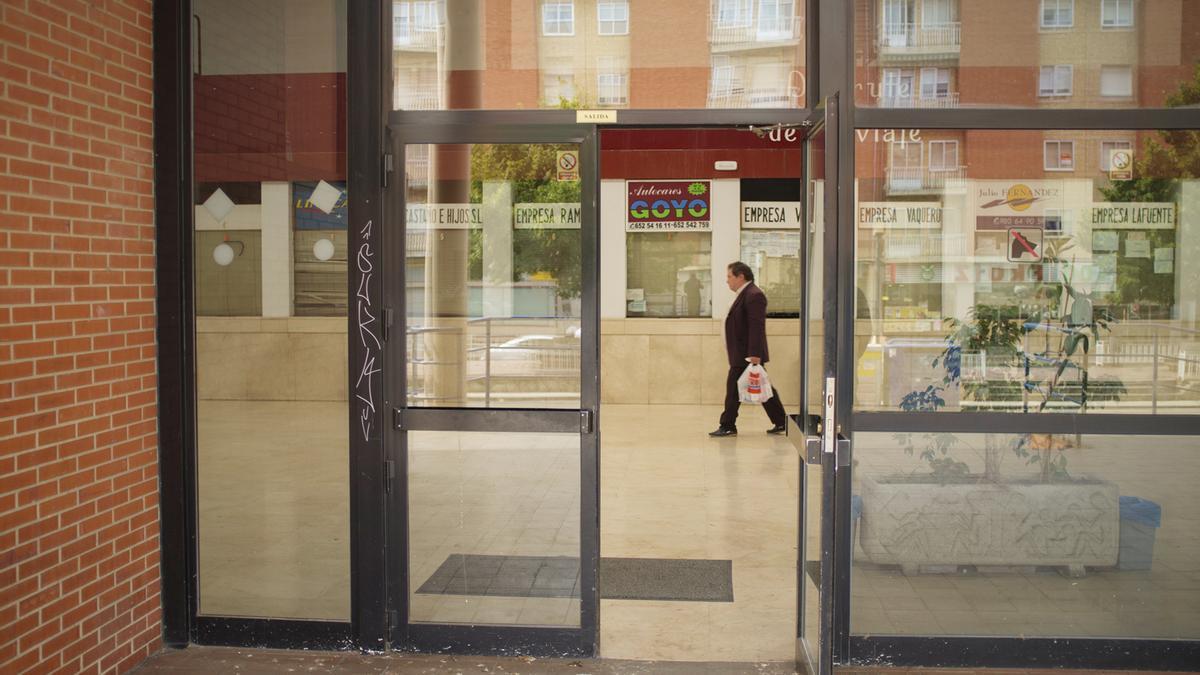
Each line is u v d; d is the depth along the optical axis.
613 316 12.34
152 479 4.26
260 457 4.34
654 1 4.22
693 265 12.35
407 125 4.21
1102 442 4.21
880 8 4.18
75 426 3.71
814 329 3.92
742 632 4.55
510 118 4.20
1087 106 4.18
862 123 4.17
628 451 9.16
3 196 3.34
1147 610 4.22
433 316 4.24
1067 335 4.21
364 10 4.19
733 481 7.85
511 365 4.24
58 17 3.61
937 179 4.20
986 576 4.23
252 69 4.26
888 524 4.23
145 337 4.20
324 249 4.28
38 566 3.51
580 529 4.22
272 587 4.38
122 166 4.02
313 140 4.27
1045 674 4.11
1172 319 4.20
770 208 12.23
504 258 4.22
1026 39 4.16
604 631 4.55
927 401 4.25
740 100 4.22
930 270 4.23
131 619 4.09
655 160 12.22
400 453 4.27
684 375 12.18
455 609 4.29
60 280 3.63
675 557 5.76
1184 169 4.17
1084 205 4.19
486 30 4.25
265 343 4.31
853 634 4.18
